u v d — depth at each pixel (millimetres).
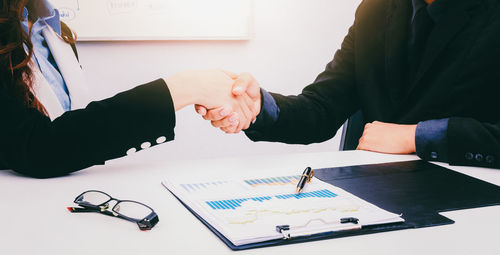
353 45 1276
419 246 435
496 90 992
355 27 1270
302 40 2254
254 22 2143
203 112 799
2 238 454
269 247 429
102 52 1963
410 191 625
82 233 469
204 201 560
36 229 480
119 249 426
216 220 485
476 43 989
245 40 2152
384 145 923
